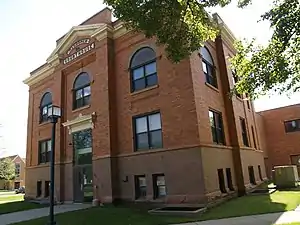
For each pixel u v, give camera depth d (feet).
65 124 63.93
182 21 29.45
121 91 55.16
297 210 33.60
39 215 46.88
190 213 35.47
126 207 46.70
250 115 71.51
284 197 44.11
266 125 97.45
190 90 44.70
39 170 72.13
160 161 46.01
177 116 45.42
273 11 28.30
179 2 27.76
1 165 214.07
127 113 53.11
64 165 63.72
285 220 28.71
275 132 95.20
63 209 51.57
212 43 57.57
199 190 40.63
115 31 57.93
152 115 49.52
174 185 43.45
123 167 51.49
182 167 43.11
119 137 53.62
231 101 56.29
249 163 59.98
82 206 53.11
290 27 27.63
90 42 62.18
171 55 31.27
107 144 53.01
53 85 73.15
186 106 44.70
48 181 68.59
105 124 54.29
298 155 89.97
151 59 51.42
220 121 53.26
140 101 51.34
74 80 65.46
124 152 52.06
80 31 64.23
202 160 41.45
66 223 36.45
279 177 56.34
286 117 93.76
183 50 30.53
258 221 29.40
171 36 29.60
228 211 36.70
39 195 71.20
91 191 56.34
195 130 42.96
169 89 47.39
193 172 41.78
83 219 38.22
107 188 51.21
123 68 55.67
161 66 49.34
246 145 62.44
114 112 55.11
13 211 55.36
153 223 32.45
